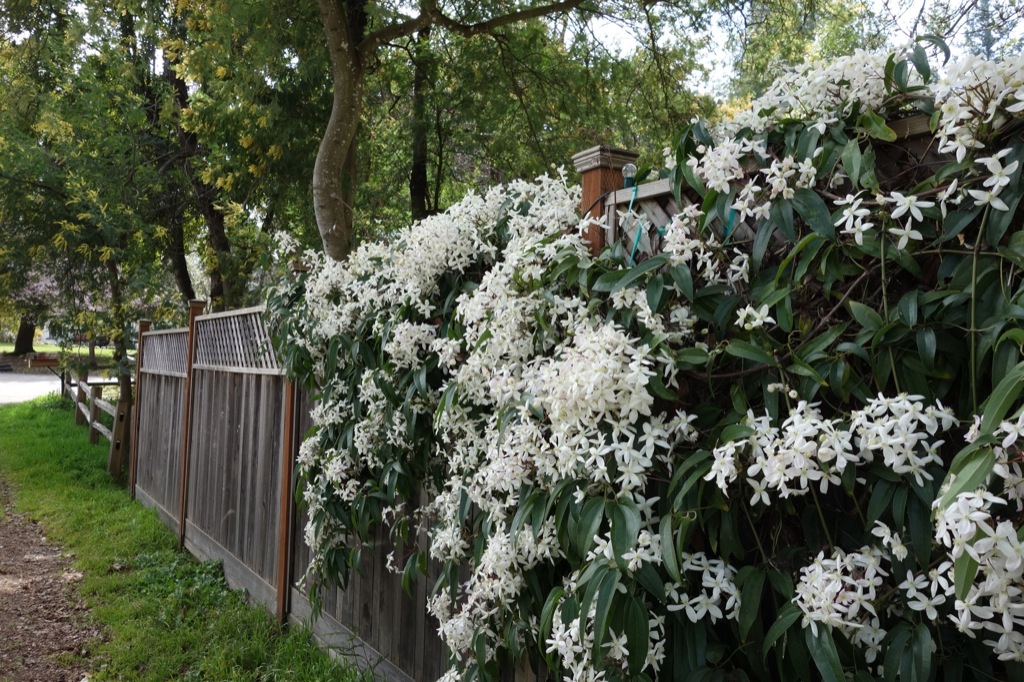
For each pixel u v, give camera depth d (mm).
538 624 1709
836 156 1274
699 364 1365
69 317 8688
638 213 1715
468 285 2170
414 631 2590
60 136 7082
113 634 3600
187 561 4859
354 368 2781
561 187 2035
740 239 1463
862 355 1173
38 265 9039
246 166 5910
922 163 1216
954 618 904
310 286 3082
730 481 1193
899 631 1081
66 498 6637
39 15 6863
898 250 1177
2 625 3785
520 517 1568
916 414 1041
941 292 1122
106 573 4566
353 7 4676
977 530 854
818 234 1241
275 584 3734
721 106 6891
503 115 6133
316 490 2939
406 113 6520
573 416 1356
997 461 870
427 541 2529
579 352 1396
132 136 7047
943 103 1131
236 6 4109
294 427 3572
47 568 4738
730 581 1293
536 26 5816
